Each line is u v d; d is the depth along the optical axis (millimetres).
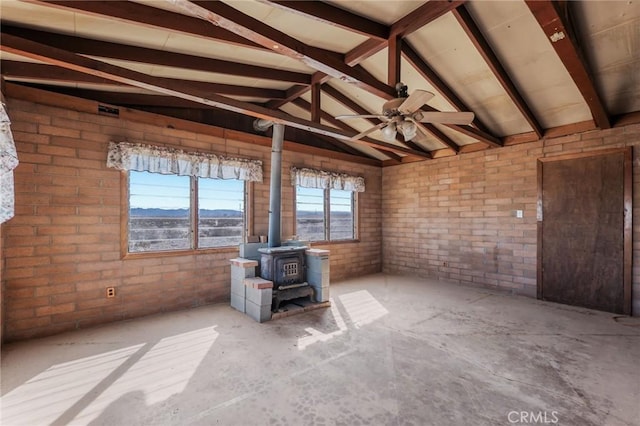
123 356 2752
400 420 1917
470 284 5480
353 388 2262
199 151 4336
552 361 2670
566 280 4410
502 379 2385
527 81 3598
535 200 4727
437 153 5938
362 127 5379
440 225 5941
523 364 2617
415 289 5250
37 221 3184
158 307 3945
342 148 6289
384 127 3133
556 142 4547
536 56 3174
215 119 4520
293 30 2820
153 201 3994
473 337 3189
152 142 3939
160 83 2611
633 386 2281
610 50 2924
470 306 4273
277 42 2107
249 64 3414
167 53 2941
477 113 4395
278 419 1929
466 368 2551
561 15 2166
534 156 4746
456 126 4297
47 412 1987
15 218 3070
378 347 2945
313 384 2312
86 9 1946
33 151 3174
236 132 4676
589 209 4238
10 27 2352
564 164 4465
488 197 5262
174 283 4082
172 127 4102
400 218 6641
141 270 3824
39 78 2920
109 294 3594
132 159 3729
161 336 3197
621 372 2482
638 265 3871
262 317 3639
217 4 1807
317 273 4328
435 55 3293
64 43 2531
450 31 2947
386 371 2500
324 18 2473
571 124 4383
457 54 3271
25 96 3123
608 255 4078
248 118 4871
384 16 2752
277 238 4352
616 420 1906
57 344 2996
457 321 3672
